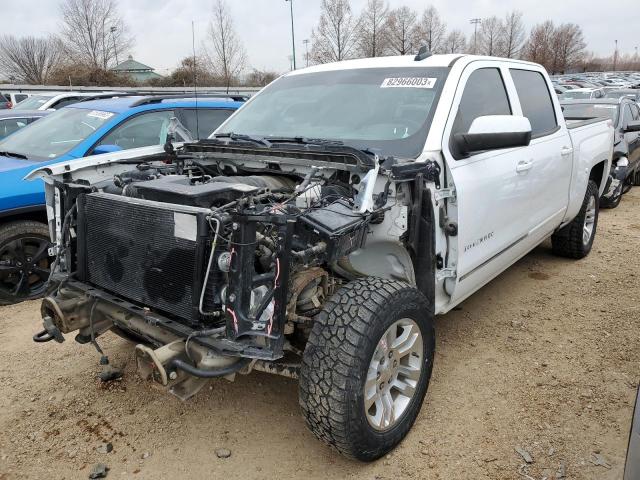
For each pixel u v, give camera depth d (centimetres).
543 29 5797
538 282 561
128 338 352
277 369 283
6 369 394
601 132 612
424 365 319
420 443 314
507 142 334
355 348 265
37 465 300
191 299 260
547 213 486
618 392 361
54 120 637
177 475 294
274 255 257
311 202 286
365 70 423
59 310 302
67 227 323
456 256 343
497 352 415
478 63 409
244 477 292
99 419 339
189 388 260
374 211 286
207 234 256
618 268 605
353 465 299
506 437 318
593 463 297
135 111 616
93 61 3909
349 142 360
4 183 500
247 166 364
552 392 361
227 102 723
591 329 453
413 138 346
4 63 4519
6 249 503
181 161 386
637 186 1188
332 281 320
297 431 328
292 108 420
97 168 371
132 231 283
